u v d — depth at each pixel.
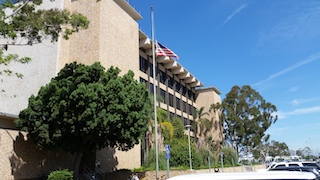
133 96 19.31
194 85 59.00
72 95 17.36
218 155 47.69
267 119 57.41
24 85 28.22
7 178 18.09
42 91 19.69
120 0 32.31
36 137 18.92
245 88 57.97
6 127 20.91
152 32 24.98
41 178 20.42
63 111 17.95
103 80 19.48
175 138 37.81
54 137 18.09
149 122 29.67
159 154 28.53
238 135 54.78
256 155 57.88
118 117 17.92
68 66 20.48
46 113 18.36
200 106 60.12
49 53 27.98
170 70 50.69
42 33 15.80
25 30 15.06
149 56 42.75
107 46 28.66
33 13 14.68
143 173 23.44
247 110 56.03
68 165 23.34
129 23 33.28
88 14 29.03
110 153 25.91
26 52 29.02
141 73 39.84
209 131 56.34
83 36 28.61
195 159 33.72
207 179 4.48
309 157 110.19
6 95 28.66
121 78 20.33
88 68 19.17
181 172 25.98
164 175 23.88
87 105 17.66
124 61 31.08
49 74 27.36
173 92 50.25
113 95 18.52
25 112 18.89
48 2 29.44
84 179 22.53
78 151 20.19
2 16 13.65
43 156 21.20
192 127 52.25
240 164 49.50
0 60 13.59
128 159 28.16
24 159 19.55
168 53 30.05
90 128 17.41
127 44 32.22
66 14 14.97
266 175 4.46
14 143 19.05
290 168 14.47
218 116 57.97
